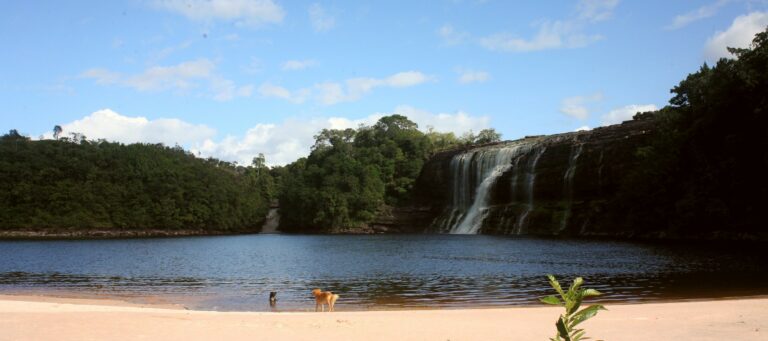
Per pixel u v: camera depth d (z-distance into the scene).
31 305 22.98
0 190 138.00
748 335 14.81
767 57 58.88
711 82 66.81
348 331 16.14
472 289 31.16
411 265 46.41
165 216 146.50
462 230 111.12
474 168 114.69
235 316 19.39
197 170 160.75
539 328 16.92
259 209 161.38
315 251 68.81
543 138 114.44
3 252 74.69
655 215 73.56
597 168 89.00
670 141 71.00
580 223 88.50
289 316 19.59
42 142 158.00
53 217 139.12
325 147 158.12
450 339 15.05
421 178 132.25
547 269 40.59
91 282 37.72
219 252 71.12
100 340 14.27
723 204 63.62
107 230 142.50
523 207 100.31
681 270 37.19
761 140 60.38
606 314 19.45
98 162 152.12
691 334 15.16
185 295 30.30
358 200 130.62
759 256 45.34
